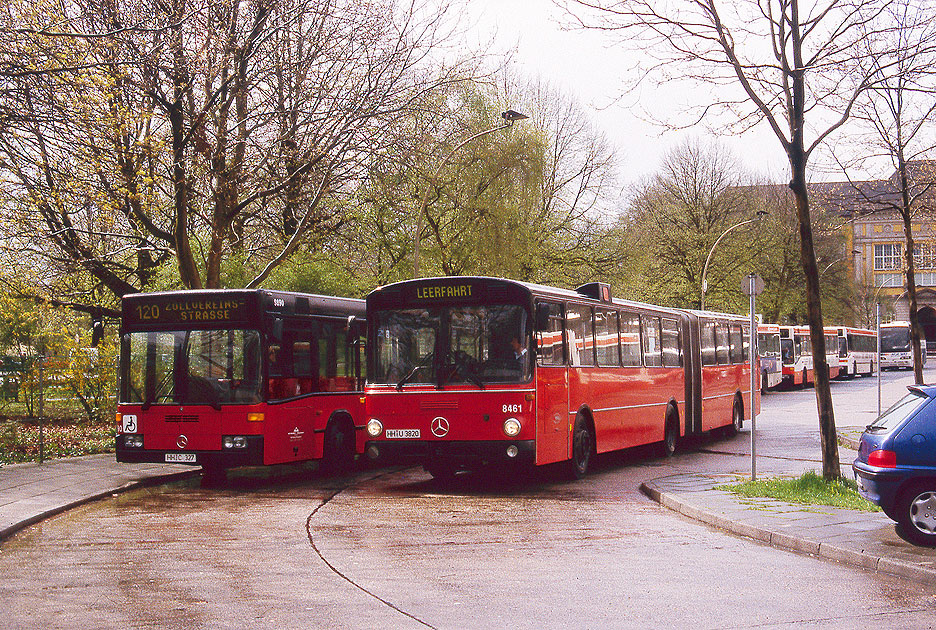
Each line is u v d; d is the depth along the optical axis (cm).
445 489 1564
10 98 1730
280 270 2812
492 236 3681
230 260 2792
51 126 1806
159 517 1262
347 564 923
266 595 785
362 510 1314
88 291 2712
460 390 1504
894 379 6819
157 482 1683
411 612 727
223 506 1370
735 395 2727
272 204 2692
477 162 3681
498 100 3859
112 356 2584
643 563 934
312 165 2427
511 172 3784
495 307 1512
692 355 2375
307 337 1733
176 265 2689
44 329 2769
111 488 1534
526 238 3828
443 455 1506
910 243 2361
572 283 4434
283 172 2431
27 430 2341
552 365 1565
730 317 2730
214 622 695
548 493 1508
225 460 1585
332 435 1797
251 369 1599
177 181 2281
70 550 1020
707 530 1144
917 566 869
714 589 814
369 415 1555
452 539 1073
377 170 2489
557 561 941
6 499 1406
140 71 2144
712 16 1416
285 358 1661
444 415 1509
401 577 860
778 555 983
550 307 1577
